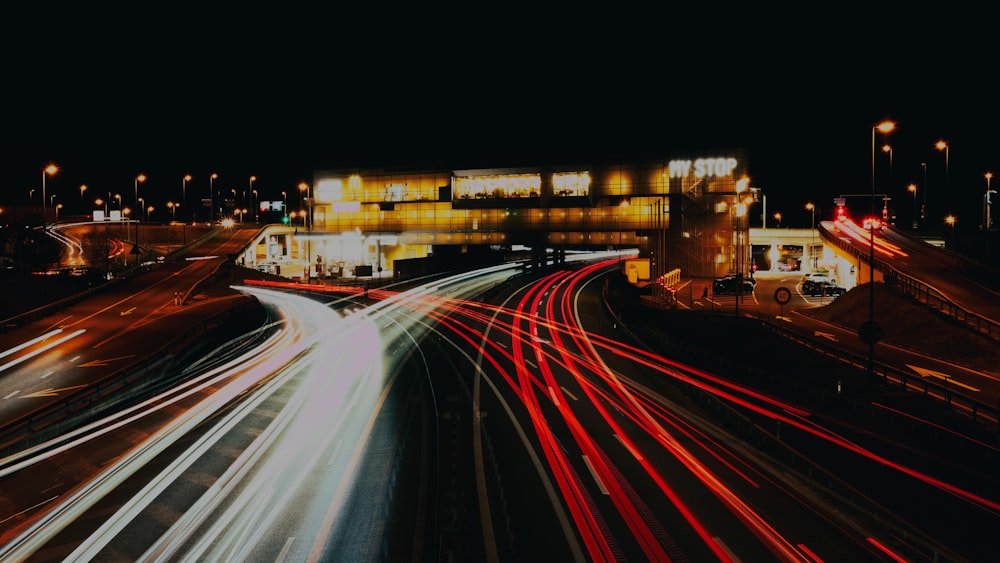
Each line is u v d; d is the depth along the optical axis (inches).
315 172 4453.7
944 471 733.3
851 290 2190.0
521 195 3956.7
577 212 3917.3
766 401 1071.6
